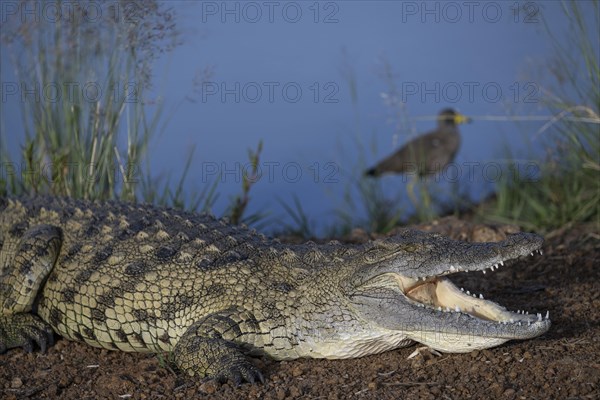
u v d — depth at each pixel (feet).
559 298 69.67
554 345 58.95
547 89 100.32
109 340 63.87
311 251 63.21
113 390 57.41
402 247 57.82
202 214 72.33
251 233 68.44
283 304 60.03
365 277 58.13
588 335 60.75
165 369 59.93
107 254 64.75
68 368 62.08
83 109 87.25
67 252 66.54
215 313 60.23
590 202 93.04
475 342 55.62
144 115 87.71
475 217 109.19
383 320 57.62
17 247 68.59
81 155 85.76
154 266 63.00
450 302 59.31
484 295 72.02
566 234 90.02
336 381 56.03
